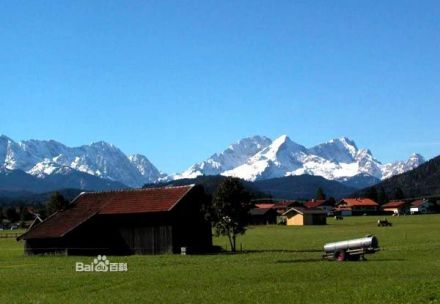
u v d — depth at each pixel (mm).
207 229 91750
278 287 44031
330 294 39781
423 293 37688
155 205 89188
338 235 124625
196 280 50125
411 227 151125
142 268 62094
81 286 49656
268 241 109875
